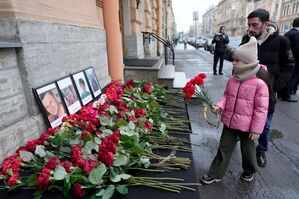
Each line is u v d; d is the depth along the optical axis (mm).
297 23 4930
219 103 2172
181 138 1940
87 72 3080
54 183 1264
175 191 1271
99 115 1908
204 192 2354
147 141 1754
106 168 1263
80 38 2912
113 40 4199
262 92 1922
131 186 1313
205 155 3105
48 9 2211
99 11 4004
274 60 2361
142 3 9312
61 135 1638
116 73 4363
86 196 1215
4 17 1726
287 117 4527
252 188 2424
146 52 10023
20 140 1710
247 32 2525
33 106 1922
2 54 1630
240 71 1964
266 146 2754
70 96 2449
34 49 1938
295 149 3275
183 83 5805
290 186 2471
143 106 2285
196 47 32969
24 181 1325
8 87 1692
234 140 2232
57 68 2342
